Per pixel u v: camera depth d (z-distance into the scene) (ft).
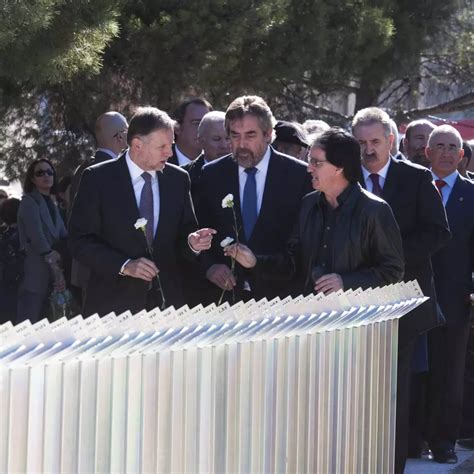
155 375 17.63
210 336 18.47
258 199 31.19
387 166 32.27
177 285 29.48
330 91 87.81
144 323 17.99
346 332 22.13
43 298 50.01
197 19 60.90
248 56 69.97
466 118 112.88
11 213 53.36
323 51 72.79
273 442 20.11
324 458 21.67
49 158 64.34
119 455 17.24
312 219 27.35
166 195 29.19
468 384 40.52
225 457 19.03
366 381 23.27
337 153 26.32
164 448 17.89
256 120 30.66
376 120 32.07
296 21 71.77
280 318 19.99
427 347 36.24
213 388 18.69
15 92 55.52
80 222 28.91
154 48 60.64
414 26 87.92
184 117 38.09
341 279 25.50
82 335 17.08
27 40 39.06
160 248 28.99
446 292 37.09
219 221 31.30
